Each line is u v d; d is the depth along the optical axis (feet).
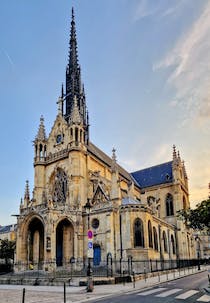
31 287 115.65
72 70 264.52
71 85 257.75
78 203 187.93
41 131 232.53
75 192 191.72
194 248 282.56
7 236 386.32
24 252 179.22
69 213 175.94
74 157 200.95
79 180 195.93
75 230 175.11
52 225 165.37
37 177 219.82
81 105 253.44
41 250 185.68
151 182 296.71
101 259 167.22
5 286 124.98
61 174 214.07
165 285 101.65
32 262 177.88
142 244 169.17
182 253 243.40
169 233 231.71
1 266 208.33
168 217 266.77
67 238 179.83
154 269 172.65
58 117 230.07
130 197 201.16
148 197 286.05
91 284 91.50
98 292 88.43
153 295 76.18
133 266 160.86
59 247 182.39
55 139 226.17
